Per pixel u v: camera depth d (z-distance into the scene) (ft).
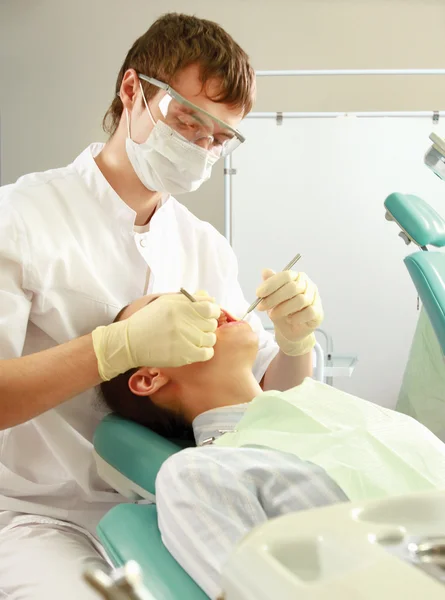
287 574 1.41
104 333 4.13
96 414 5.06
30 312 4.78
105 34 13.28
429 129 11.62
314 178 11.73
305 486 3.35
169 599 2.94
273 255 11.84
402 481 3.36
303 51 13.24
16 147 13.43
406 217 6.89
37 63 13.32
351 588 1.33
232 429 4.32
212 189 13.48
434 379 8.47
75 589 3.84
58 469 4.88
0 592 4.09
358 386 11.91
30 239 4.57
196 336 4.10
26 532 4.48
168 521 3.27
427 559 1.54
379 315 11.86
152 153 4.82
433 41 13.17
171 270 5.54
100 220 5.07
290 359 5.40
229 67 4.60
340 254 11.82
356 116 11.62
